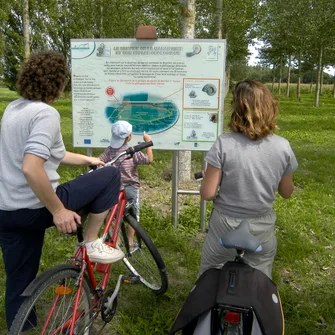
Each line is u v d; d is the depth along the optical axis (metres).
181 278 4.05
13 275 2.71
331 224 5.45
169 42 4.51
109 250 2.84
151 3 6.91
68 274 2.55
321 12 26.84
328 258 4.52
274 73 55.09
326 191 7.04
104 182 2.73
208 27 21.77
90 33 22.02
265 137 2.47
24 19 15.81
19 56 25.81
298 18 28.14
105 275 3.08
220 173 2.50
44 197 2.32
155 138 4.72
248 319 2.22
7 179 2.50
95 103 4.72
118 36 21.81
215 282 2.33
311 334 3.25
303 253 4.56
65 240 4.64
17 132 2.45
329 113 24.25
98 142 4.80
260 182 2.46
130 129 4.16
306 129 16.03
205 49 4.49
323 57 37.25
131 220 3.48
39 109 2.45
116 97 4.68
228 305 2.12
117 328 3.25
